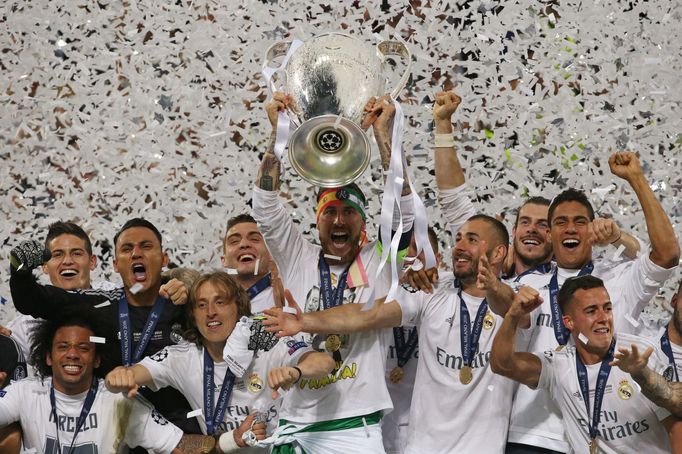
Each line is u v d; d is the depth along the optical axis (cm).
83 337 1157
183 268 1301
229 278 1184
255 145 1558
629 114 1534
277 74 1228
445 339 1202
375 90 1147
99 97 1571
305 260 1220
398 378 1285
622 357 1065
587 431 1147
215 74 1562
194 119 1560
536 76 1549
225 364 1177
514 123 1534
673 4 1551
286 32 1561
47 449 1153
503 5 1545
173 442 1159
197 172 1555
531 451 1199
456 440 1191
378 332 1189
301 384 1176
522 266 1321
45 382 1173
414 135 1527
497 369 1141
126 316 1227
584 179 1522
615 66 1540
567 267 1252
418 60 1543
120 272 1244
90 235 1555
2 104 1580
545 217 1305
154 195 1555
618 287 1223
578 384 1145
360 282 1189
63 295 1221
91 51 1584
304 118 1141
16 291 1181
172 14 1571
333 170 1138
